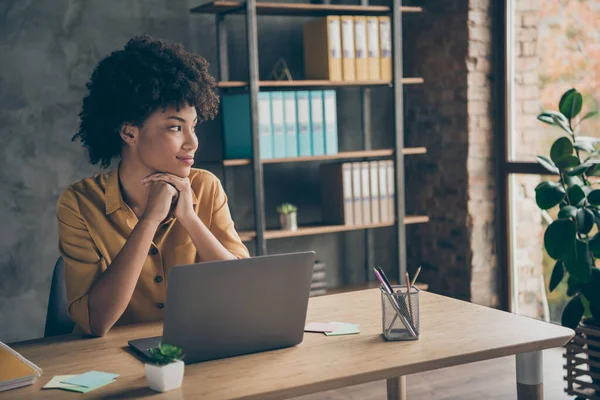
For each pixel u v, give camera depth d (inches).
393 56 160.6
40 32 147.1
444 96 172.9
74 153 152.2
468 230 169.8
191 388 57.2
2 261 147.7
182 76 74.9
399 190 164.2
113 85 74.6
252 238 150.3
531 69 162.2
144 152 76.8
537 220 164.2
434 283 181.2
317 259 176.7
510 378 137.4
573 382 124.9
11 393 57.6
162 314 82.5
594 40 148.1
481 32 166.4
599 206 127.3
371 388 134.8
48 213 151.0
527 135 164.6
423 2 176.7
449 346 66.3
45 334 83.0
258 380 58.6
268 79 167.2
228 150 155.7
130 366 63.8
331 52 155.3
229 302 62.9
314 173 174.7
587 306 128.1
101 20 151.6
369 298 86.0
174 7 157.5
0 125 145.4
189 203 79.3
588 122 150.6
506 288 172.6
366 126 176.6
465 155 168.6
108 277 73.0
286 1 168.1
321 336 70.8
